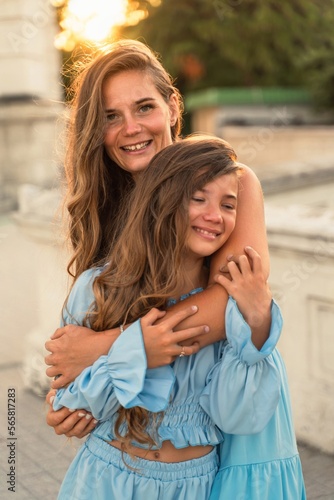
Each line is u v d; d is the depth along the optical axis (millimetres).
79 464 1733
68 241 2047
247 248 1678
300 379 3477
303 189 6551
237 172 1655
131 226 1652
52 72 12680
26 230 4527
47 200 4438
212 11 17719
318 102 15938
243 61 18109
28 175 12039
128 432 1626
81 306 1727
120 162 1890
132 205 1674
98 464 1685
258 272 1641
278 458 1714
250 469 1684
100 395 1595
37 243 4512
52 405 1733
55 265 4316
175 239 1606
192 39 18500
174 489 1651
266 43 18156
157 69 1886
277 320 1633
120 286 1653
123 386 1563
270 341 1602
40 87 12266
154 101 1846
